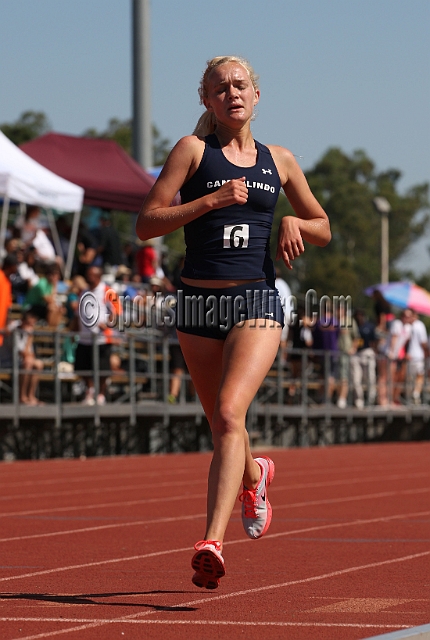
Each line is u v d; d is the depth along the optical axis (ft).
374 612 27.43
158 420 102.47
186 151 28.86
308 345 126.62
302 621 26.02
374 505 56.13
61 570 34.78
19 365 86.22
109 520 49.16
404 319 140.56
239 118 28.81
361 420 133.69
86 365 91.81
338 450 111.45
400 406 135.74
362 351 129.29
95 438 97.45
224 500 27.12
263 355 28.17
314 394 126.52
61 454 93.45
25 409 84.89
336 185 508.53
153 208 28.76
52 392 95.61
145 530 45.62
